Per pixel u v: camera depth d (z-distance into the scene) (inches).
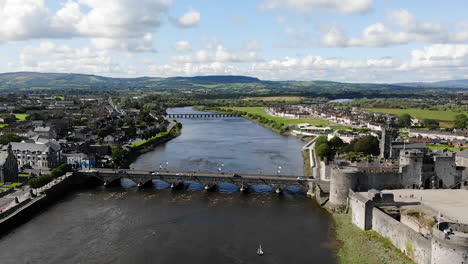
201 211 7180.1
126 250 5541.3
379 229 5762.8
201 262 5157.5
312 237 5920.3
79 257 5334.6
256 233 6107.3
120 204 7613.2
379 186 7204.7
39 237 5984.3
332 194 7214.6
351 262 5064.0
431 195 6752.0
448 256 4082.2
